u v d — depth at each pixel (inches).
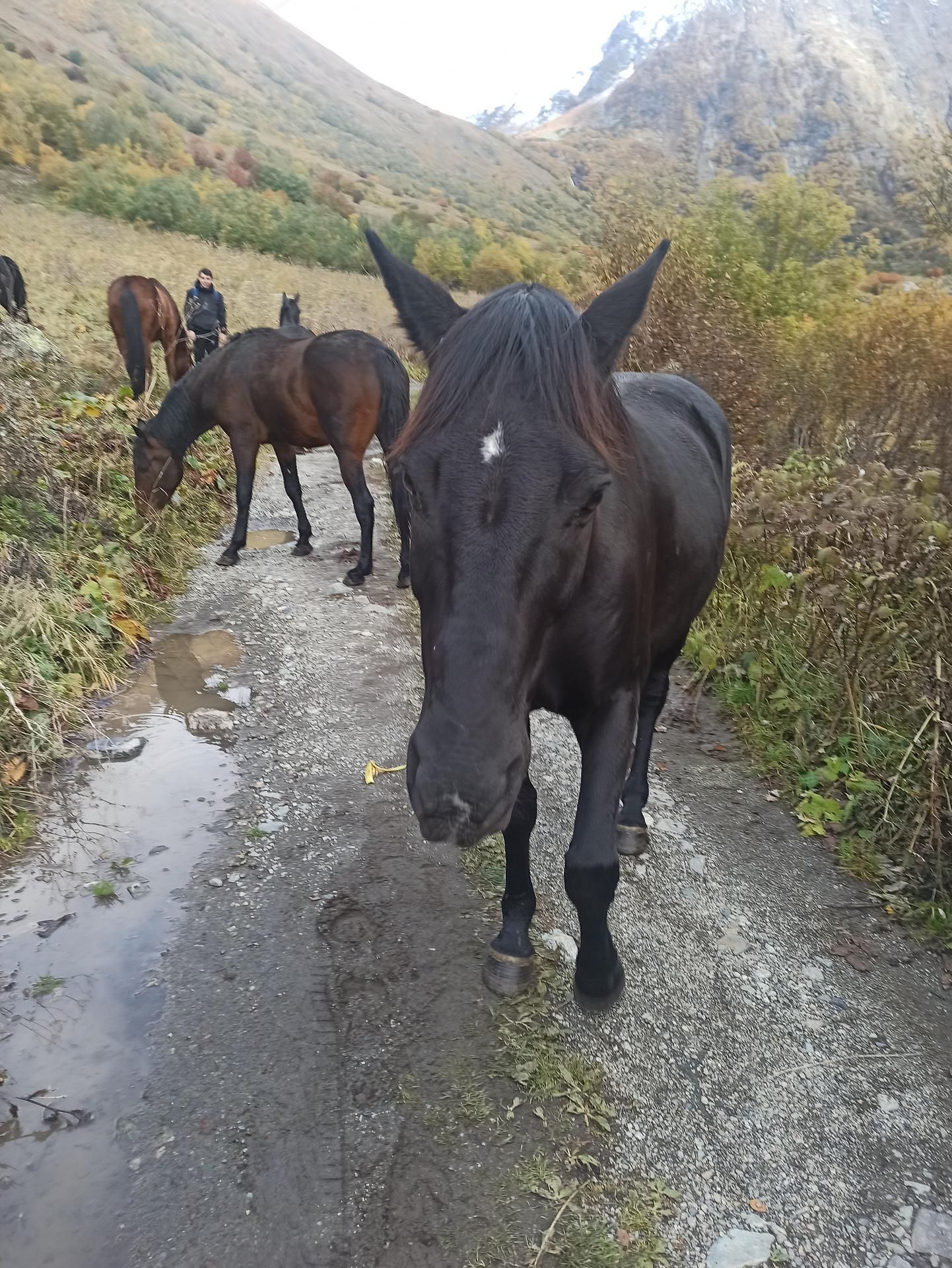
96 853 122.8
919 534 144.6
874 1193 78.8
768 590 178.1
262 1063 89.6
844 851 128.2
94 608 187.3
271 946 106.0
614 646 80.9
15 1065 88.9
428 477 67.5
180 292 629.9
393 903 113.7
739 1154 82.0
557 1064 89.5
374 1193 76.4
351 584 230.2
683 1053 93.0
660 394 130.8
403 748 152.6
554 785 143.5
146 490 246.1
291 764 147.1
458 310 85.8
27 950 104.6
